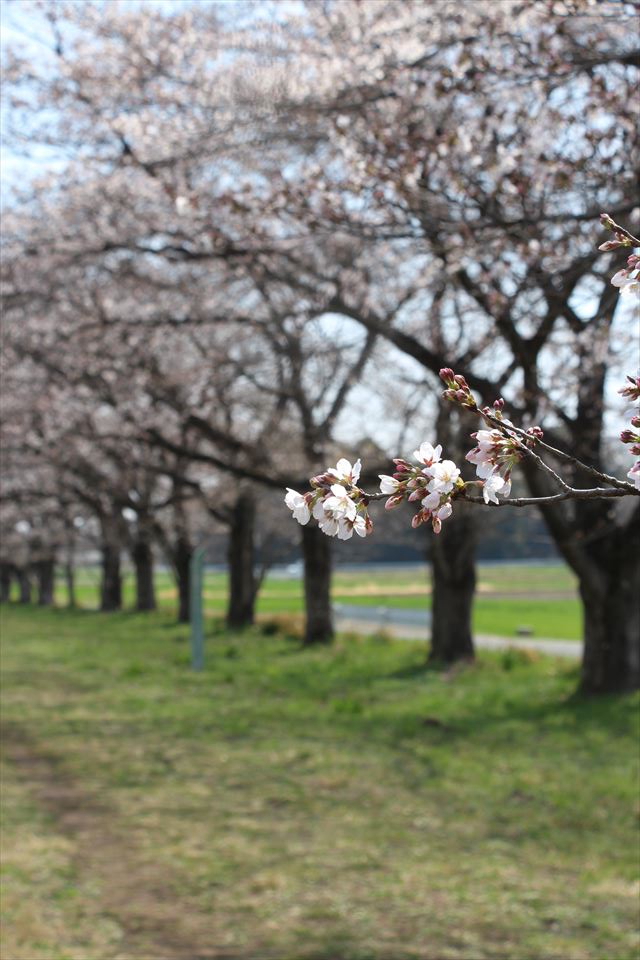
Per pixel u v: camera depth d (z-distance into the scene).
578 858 8.14
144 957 6.04
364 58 9.79
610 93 9.42
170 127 11.99
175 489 30.27
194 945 6.30
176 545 35.62
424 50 9.80
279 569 113.44
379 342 17.84
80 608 50.34
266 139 10.74
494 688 16.95
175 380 19.17
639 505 14.45
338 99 10.16
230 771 11.23
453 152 10.20
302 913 6.92
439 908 7.02
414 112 10.13
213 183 13.25
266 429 21.59
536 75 9.39
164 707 15.72
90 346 17.36
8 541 48.28
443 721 13.97
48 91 13.93
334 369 18.86
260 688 17.86
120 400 20.02
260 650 24.64
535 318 13.12
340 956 6.14
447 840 8.67
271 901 7.15
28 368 20.23
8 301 16.06
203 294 16.25
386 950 6.24
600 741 12.35
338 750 12.27
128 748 12.51
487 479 2.40
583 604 15.56
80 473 25.45
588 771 10.87
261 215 11.56
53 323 17.44
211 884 7.52
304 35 11.31
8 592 68.38
